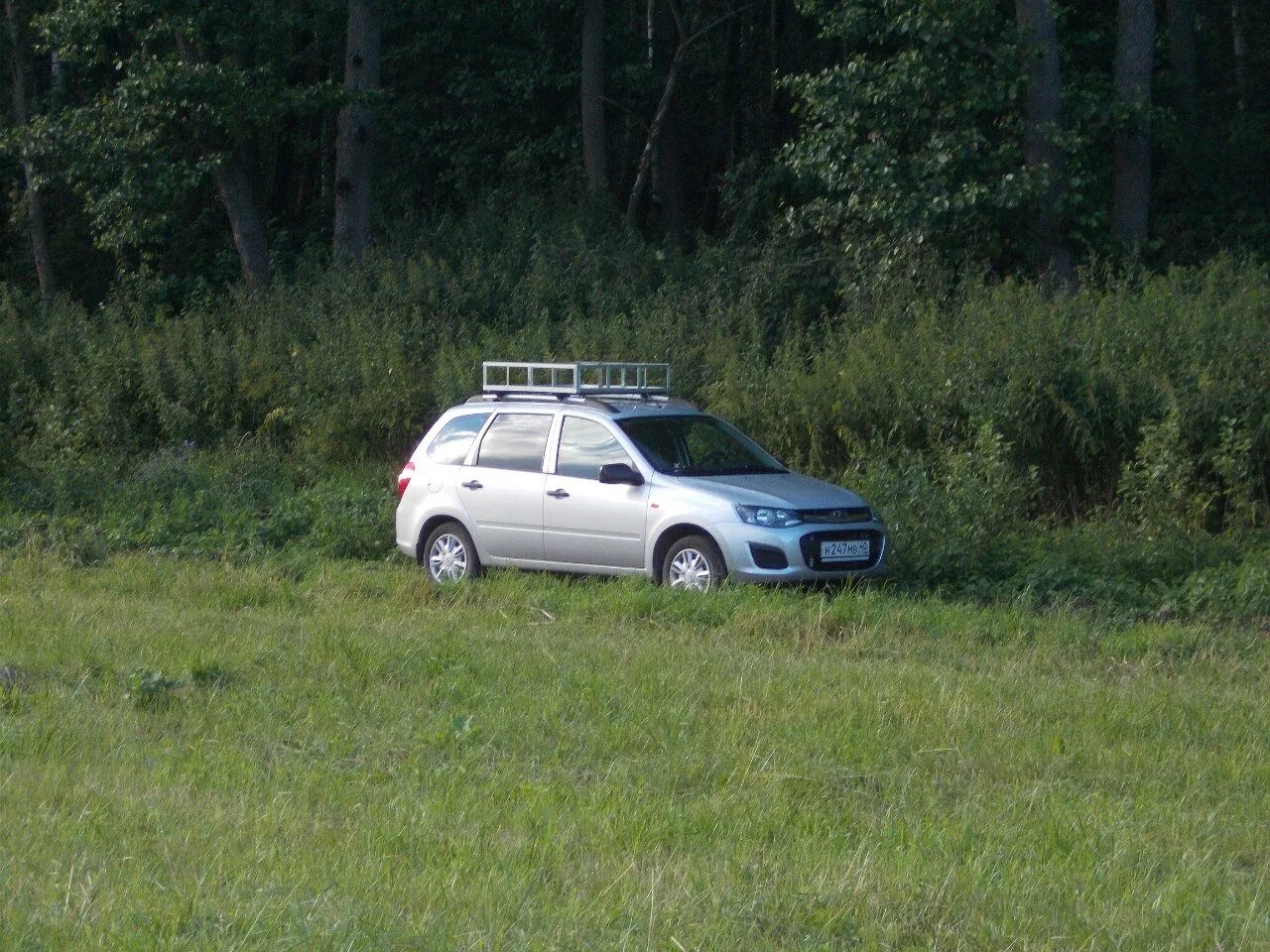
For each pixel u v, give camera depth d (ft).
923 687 44.19
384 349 102.68
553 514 63.57
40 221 148.15
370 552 73.72
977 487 68.95
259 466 96.63
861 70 102.58
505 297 116.98
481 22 156.04
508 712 40.83
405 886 27.20
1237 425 73.41
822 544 59.62
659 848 29.68
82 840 29.53
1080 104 100.89
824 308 104.27
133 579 64.03
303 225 169.07
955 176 99.45
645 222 167.22
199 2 123.75
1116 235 104.42
